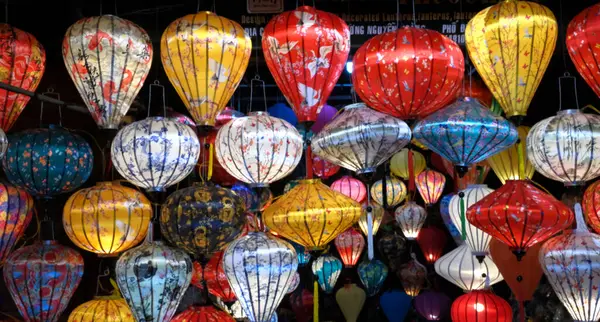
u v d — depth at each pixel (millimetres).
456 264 3412
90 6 3539
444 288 4473
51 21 3459
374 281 4020
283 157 2666
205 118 2621
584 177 2604
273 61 2627
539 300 3564
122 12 3547
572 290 2646
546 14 2506
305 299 3975
